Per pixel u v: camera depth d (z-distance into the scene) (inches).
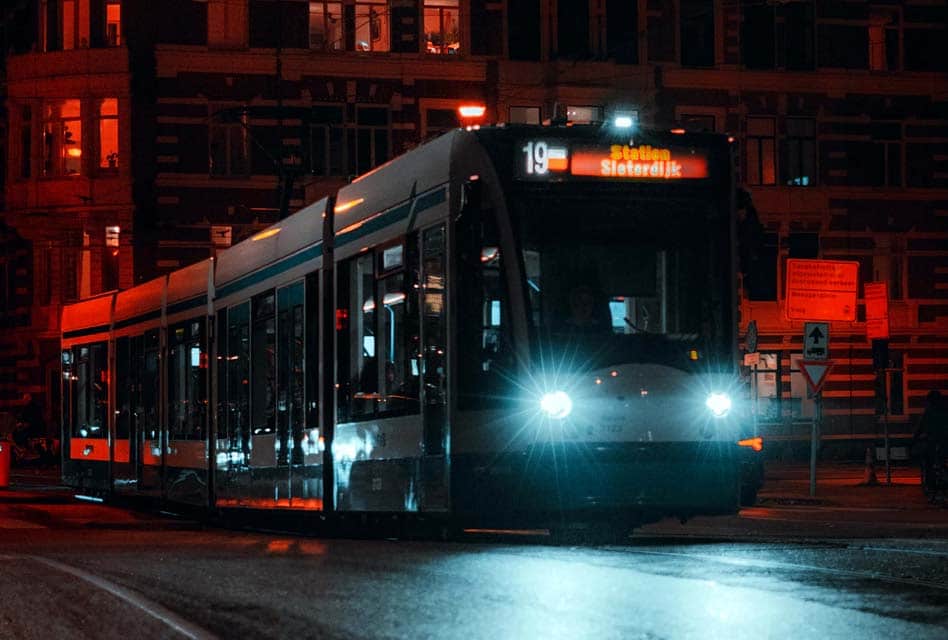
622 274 869.2
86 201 2982.3
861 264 3196.4
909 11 3225.9
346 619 536.1
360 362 1014.4
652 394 860.0
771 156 3171.8
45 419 3115.2
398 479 938.1
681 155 890.1
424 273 914.1
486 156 869.8
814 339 1641.2
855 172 3201.3
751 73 3149.6
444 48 3058.6
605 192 874.8
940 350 3211.1
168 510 1566.2
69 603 598.5
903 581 625.6
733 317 885.8
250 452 1237.1
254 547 911.7
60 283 3078.2
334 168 3011.8
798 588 600.4
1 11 3149.6
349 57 3006.9
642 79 3102.9
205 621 542.3
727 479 871.1
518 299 854.5
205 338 1384.1
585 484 844.6
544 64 3070.9
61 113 3026.6
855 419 3161.9
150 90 2977.4
